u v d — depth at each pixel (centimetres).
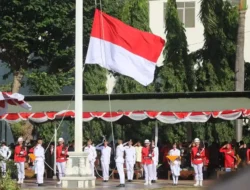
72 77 5309
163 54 5159
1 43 4947
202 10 4922
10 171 2439
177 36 5112
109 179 4047
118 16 5334
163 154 4144
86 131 5228
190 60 5134
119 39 3372
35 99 4222
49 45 5022
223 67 5091
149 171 3656
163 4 6153
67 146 3825
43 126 5159
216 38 5034
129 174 3847
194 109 3956
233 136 5056
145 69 3394
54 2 4925
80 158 3309
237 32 4750
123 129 5225
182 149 4094
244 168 322
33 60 5253
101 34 3375
